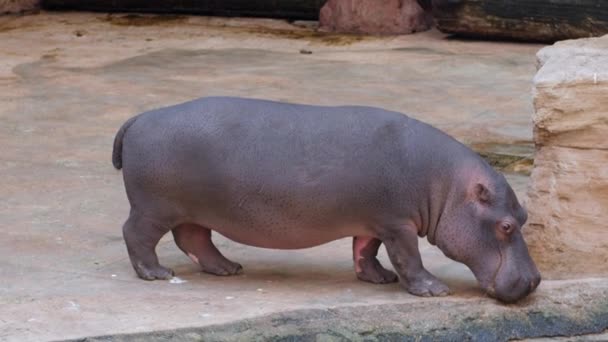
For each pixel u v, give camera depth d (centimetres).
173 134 1111
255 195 1093
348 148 1084
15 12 3338
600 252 1219
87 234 1349
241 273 1189
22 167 1677
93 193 1542
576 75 1211
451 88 2288
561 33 2705
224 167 1095
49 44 2867
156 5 3262
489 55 2641
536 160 1266
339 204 1082
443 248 1093
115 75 2434
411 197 1083
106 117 2031
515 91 2258
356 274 1155
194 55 2702
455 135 1894
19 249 1277
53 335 955
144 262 1155
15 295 1080
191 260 1241
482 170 1089
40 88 2288
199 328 980
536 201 1259
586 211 1226
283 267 1220
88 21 3203
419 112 2069
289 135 1096
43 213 1441
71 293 1091
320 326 1019
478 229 1076
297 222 1096
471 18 2778
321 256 1269
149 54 2714
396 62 2573
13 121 1992
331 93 2231
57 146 1816
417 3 2995
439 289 1088
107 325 983
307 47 2798
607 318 1090
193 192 1112
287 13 3152
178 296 1081
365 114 1109
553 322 1074
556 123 1223
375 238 1137
